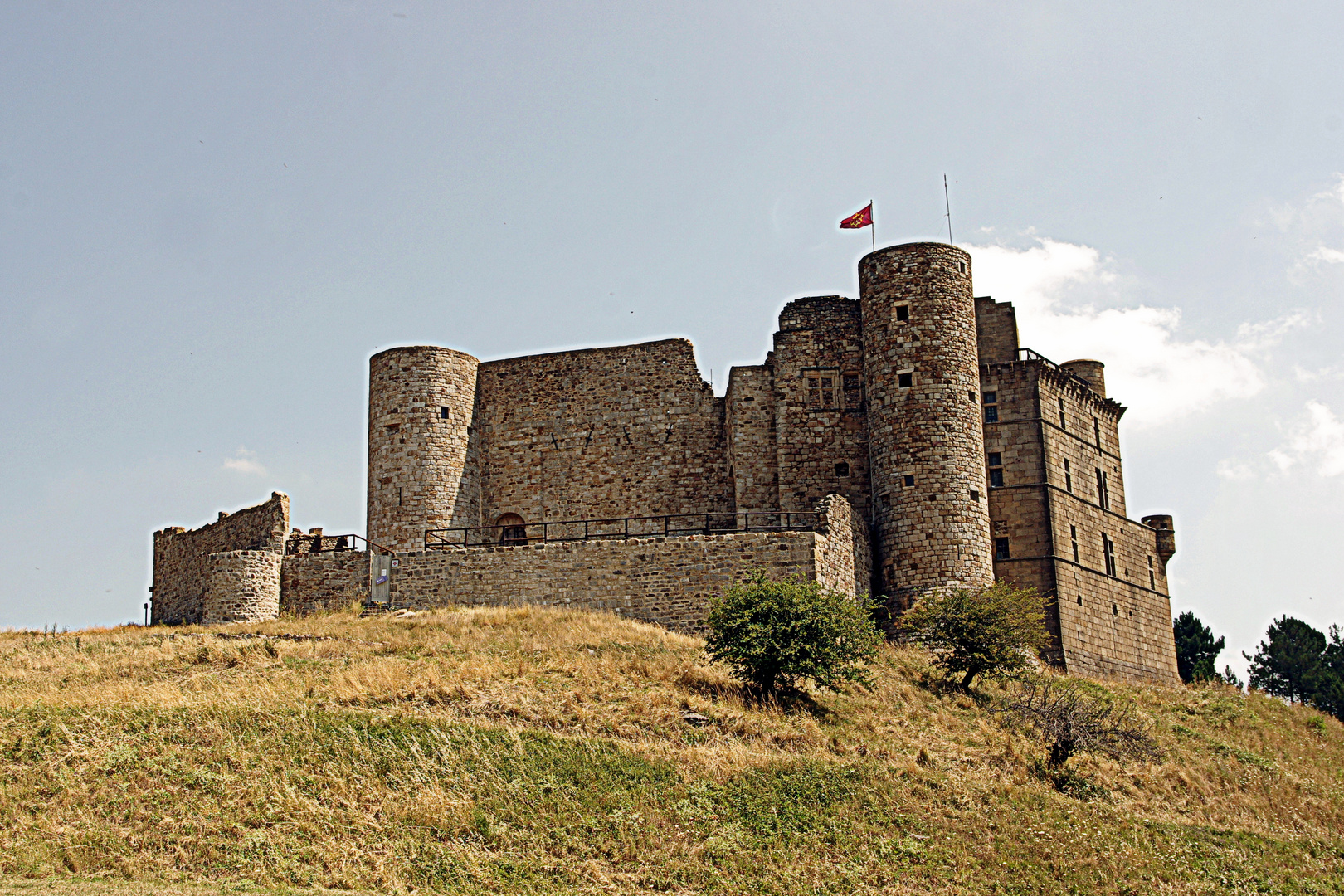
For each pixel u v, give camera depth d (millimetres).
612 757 25656
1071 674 43125
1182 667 62656
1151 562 51812
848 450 45344
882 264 44406
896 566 41781
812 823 24000
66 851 20516
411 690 28625
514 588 39969
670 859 22031
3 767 23328
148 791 22609
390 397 48219
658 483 48344
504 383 50688
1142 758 32031
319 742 25016
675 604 38125
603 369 49875
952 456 42062
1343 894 24672
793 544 37656
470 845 21891
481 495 49844
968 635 35375
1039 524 44438
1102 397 50438
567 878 21188
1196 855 25469
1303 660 64438
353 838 21781
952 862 23188
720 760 26141
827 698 32250
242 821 21938
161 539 54469
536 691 29344
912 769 27266
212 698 27500
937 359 42906
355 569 42438
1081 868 23672
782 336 46656
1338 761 38312
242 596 42281
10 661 32750
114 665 31844
